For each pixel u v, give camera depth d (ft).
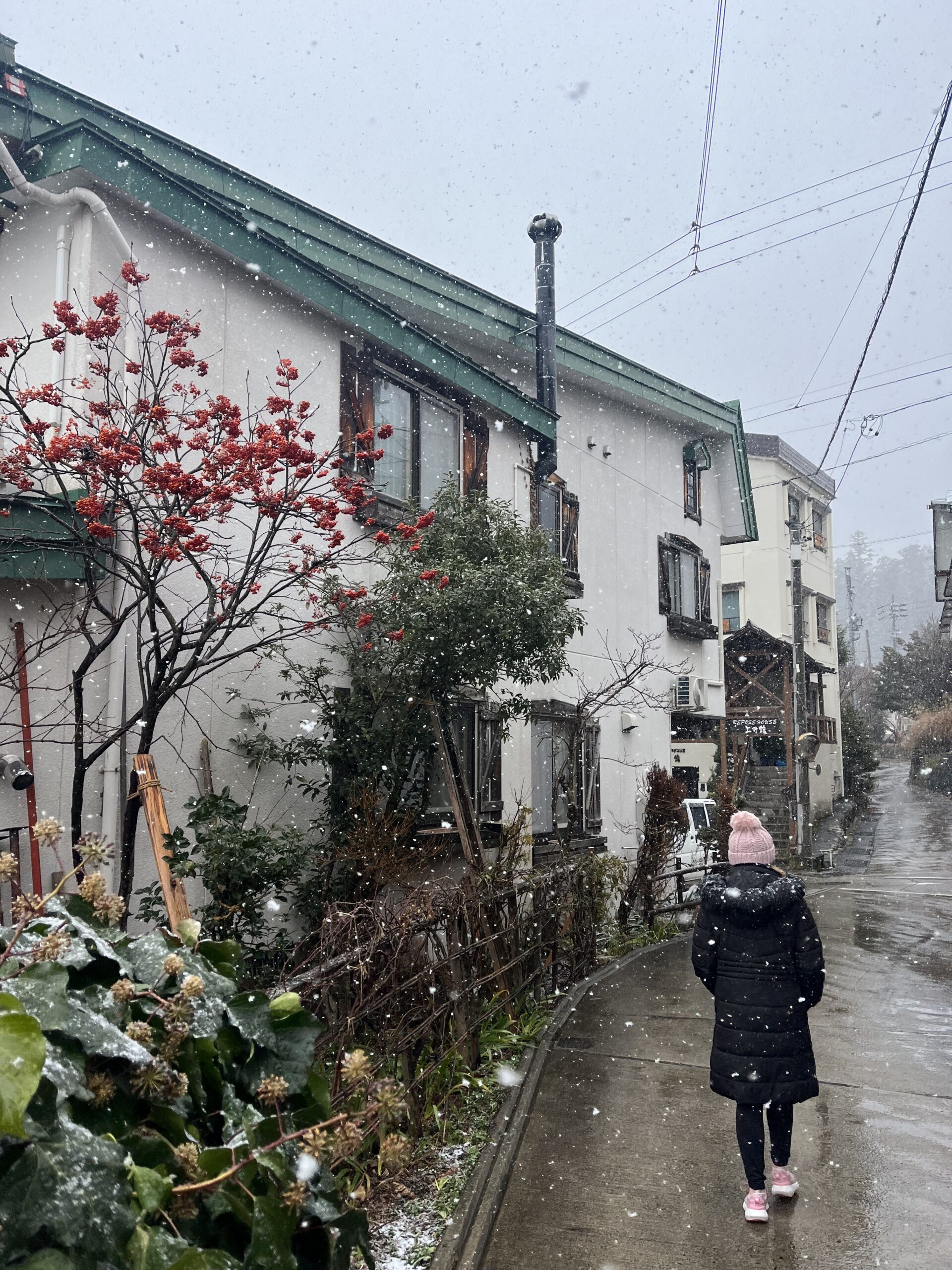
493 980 19.33
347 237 29.14
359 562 24.99
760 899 12.50
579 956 26.05
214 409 16.56
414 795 26.32
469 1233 11.54
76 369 19.31
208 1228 5.42
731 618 90.38
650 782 37.19
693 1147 14.33
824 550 104.22
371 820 21.18
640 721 43.60
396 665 22.79
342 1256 5.94
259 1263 5.17
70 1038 4.99
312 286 24.14
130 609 15.60
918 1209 12.25
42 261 20.22
